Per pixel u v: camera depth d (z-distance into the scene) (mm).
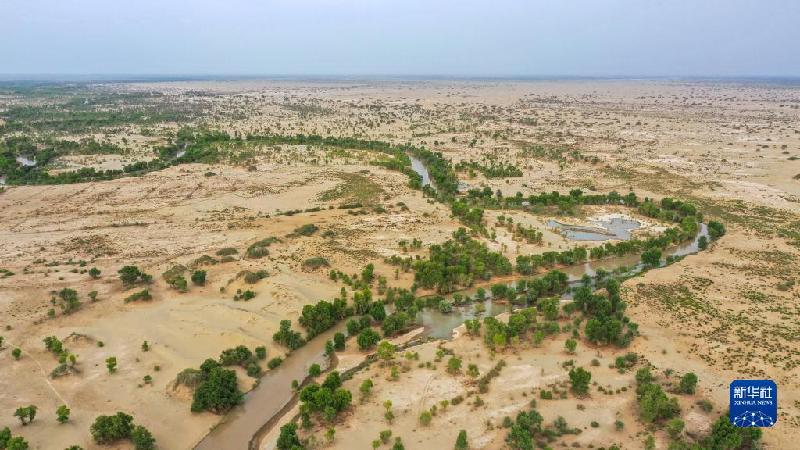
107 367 83188
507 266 120438
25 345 89000
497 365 84750
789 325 95125
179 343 90562
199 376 79000
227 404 75875
